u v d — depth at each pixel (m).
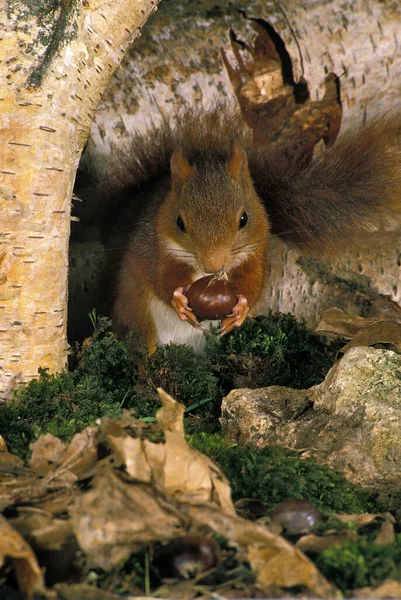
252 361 8.66
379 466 6.39
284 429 6.95
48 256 7.70
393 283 11.08
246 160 9.34
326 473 6.20
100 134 11.86
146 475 4.98
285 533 5.20
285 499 5.75
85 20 7.50
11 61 7.20
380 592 4.29
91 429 5.55
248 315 9.98
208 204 8.65
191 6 11.53
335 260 11.34
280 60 11.58
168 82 11.74
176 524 4.51
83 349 8.57
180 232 8.92
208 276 8.60
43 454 5.65
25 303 7.66
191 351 8.54
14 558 4.32
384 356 7.18
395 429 6.51
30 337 7.74
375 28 10.99
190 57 11.69
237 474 5.90
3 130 7.30
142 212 10.37
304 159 10.75
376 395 6.88
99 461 5.29
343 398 6.91
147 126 11.82
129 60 11.75
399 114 10.49
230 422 7.41
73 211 11.88
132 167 11.39
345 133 10.91
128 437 5.13
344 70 11.21
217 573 4.64
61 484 5.19
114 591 4.44
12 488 5.20
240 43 11.62
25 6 7.16
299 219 10.60
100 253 12.29
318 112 11.47
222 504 4.97
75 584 4.41
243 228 8.87
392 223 10.68
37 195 7.50
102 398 7.76
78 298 12.44
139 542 4.46
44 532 4.56
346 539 4.86
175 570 4.51
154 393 8.12
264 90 11.65
